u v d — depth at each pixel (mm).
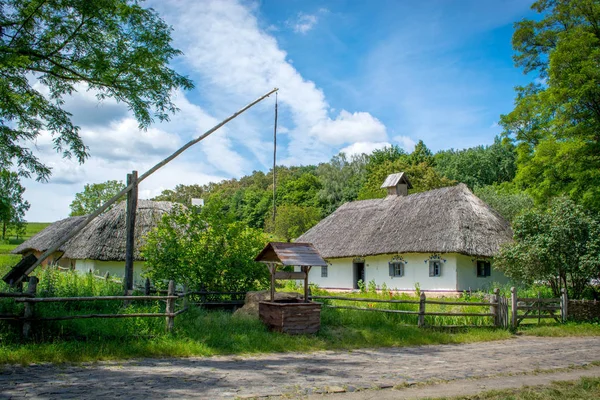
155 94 12773
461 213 25500
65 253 27547
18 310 9039
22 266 10453
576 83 19516
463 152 62031
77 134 12477
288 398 5996
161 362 8086
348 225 32500
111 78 11891
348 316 12781
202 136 12867
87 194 56469
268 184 97062
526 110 25297
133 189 12203
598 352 10625
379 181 52469
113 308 11281
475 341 12242
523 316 14633
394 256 27500
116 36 12148
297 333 10938
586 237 16734
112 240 26250
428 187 47875
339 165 71375
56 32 11125
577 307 16125
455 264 24031
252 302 12383
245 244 14156
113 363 7793
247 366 8055
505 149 57312
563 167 21078
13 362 7453
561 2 23719
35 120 12016
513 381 7406
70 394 5789
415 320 13500
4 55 9664
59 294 11484
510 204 35250
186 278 13414
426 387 6855
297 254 11703
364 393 6395
